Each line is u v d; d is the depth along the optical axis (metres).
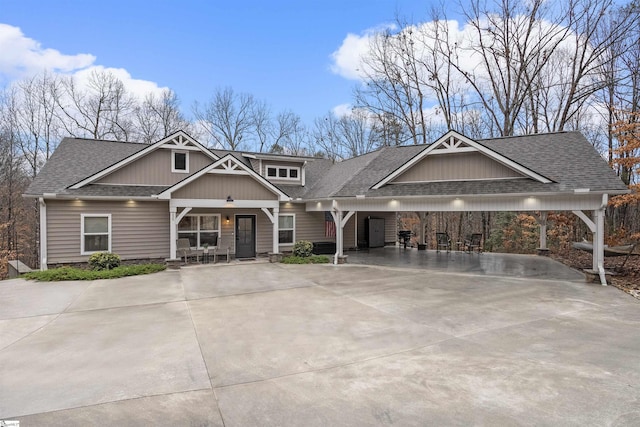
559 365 4.33
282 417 3.24
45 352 4.88
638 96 15.83
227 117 32.09
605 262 12.64
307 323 6.15
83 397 3.62
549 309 7.00
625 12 16.45
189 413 3.31
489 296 8.16
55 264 11.70
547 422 3.12
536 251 15.94
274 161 16.59
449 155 12.18
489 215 23.84
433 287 9.21
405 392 3.68
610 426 3.05
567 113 19.70
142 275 11.11
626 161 10.73
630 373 4.10
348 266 12.94
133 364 4.46
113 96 26.98
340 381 3.95
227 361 4.54
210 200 13.16
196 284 9.72
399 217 29.67
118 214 12.64
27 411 3.34
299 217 16.52
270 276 10.93
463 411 3.30
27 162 23.89
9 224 21.30
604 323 6.07
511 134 20.38
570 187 9.55
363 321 6.25
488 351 4.81
